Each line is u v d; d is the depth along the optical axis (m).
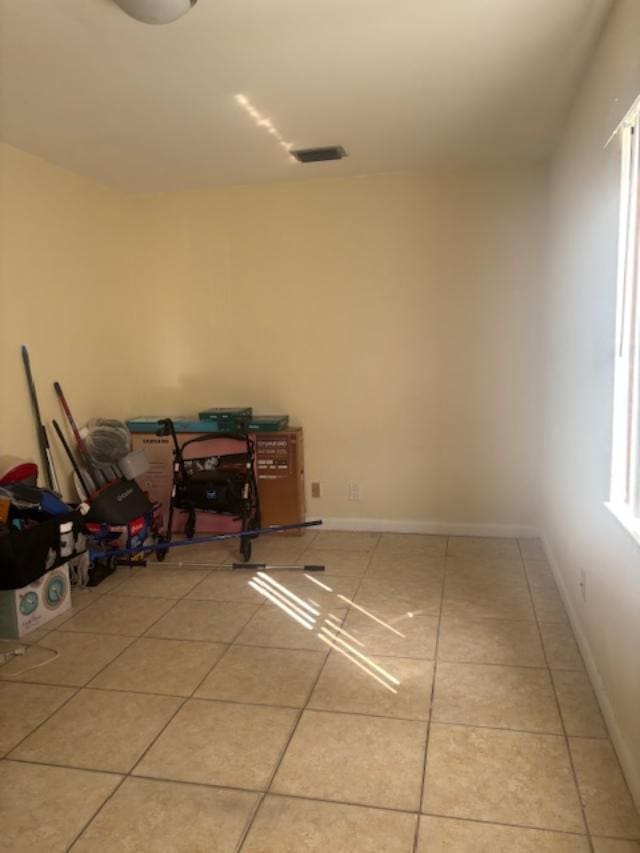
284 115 2.87
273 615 3.07
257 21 2.03
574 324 2.79
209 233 4.23
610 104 2.05
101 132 3.05
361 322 4.11
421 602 3.17
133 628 2.98
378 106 2.79
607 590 2.14
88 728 2.24
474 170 3.82
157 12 1.83
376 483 4.25
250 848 1.70
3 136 3.11
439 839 1.71
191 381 4.40
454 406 4.06
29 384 3.41
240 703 2.36
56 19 2.00
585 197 2.53
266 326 4.25
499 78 2.52
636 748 1.79
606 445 2.15
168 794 1.91
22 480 3.14
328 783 1.93
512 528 4.09
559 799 1.84
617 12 1.93
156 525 4.06
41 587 3.00
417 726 2.19
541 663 2.57
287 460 4.14
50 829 1.79
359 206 4.00
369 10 1.99
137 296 4.38
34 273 3.45
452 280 3.95
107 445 3.90
